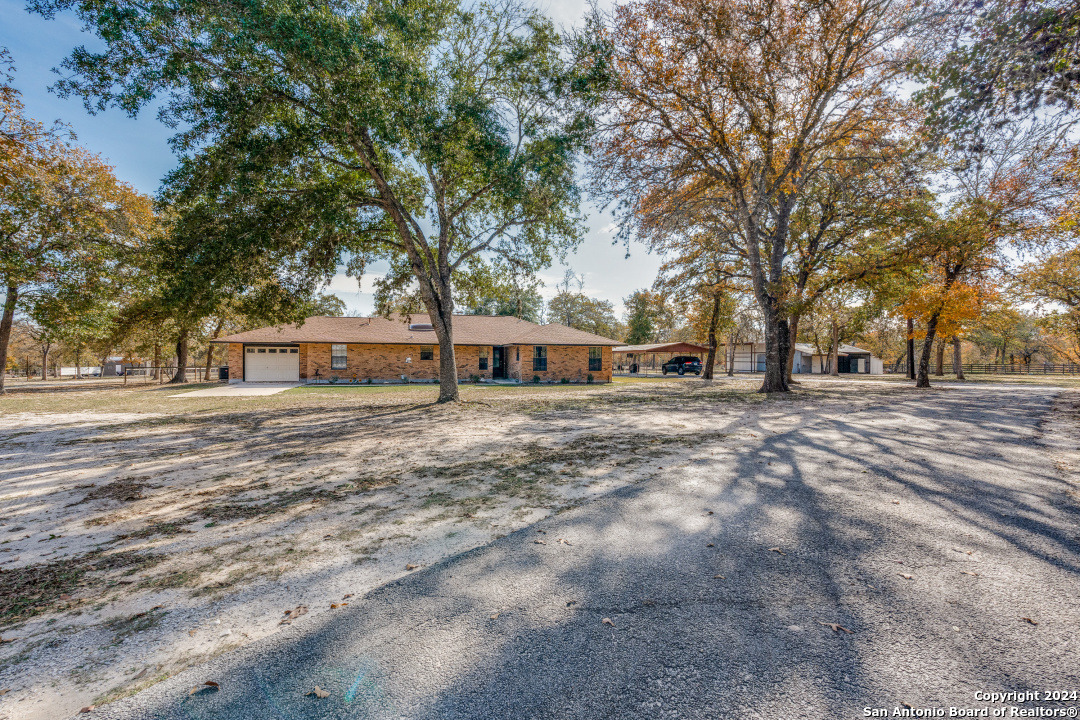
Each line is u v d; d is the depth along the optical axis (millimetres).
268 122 11289
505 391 21016
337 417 11820
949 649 2283
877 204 16391
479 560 3408
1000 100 6816
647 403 15305
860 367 54000
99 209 20312
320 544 3764
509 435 8961
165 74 9008
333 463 6629
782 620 2570
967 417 11203
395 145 10891
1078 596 2812
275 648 2379
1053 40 6027
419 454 7219
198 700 2000
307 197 11461
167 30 8820
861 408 13414
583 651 2303
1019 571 3160
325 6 9422
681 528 4012
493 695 1997
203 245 10773
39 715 1912
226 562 3447
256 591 2998
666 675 2117
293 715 1888
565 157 12461
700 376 40094
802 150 16266
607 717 1860
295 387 24016
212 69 9430
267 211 11125
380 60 9398
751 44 13336
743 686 2035
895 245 17453
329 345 28609
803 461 6555
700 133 15766
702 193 17328
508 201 12891
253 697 2008
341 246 13516
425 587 3008
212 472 6164
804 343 57312
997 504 4613
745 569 3213
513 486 5387
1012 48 6320
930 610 2658
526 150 12812
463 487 5371
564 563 3336
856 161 15320
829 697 1960
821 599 2797
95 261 20266
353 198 12273
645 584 3006
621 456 6969
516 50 11742
